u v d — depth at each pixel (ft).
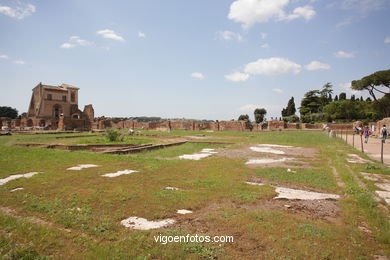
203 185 22.15
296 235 12.25
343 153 43.37
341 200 18.21
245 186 21.93
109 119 214.28
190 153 48.19
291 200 18.54
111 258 9.95
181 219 14.58
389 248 11.24
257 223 13.73
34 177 24.27
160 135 104.78
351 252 10.82
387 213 15.49
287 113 270.05
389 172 26.81
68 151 45.16
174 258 10.20
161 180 23.84
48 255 10.10
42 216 14.75
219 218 14.52
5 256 9.54
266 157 40.93
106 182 22.71
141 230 12.88
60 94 211.61
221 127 164.14
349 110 199.31
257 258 10.26
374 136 95.30
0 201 17.21
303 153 46.34
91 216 14.67
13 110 288.51
